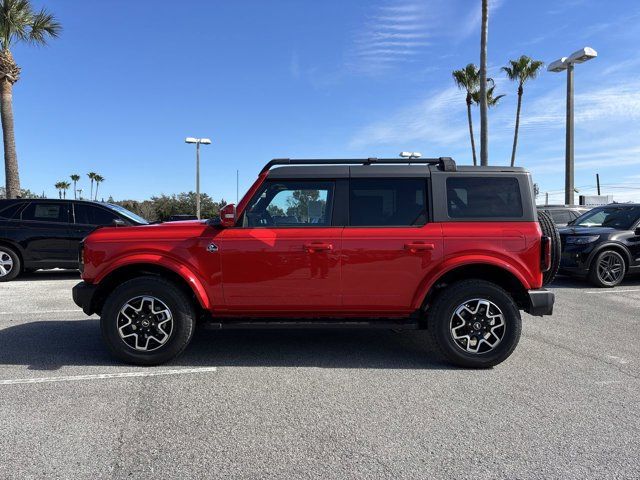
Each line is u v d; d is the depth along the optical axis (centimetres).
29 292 873
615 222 1002
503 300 443
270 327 459
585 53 1694
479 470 276
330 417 346
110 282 476
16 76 1711
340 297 454
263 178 466
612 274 930
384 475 271
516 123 3288
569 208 1334
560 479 267
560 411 356
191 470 276
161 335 452
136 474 271
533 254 446
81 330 594
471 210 458
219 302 457
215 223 476
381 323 460
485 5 1603
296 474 271
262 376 433
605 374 438
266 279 452
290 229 457
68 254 1000
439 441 310
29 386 405
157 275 468
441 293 452
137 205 4147
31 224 995
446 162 467
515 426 331
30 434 318
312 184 468
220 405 367
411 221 458
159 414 350
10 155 1716
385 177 464
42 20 1688
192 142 2619
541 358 485
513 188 461
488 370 450
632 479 266
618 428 328
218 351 510
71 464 281
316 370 450
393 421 339
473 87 3114
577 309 726
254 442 308
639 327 614
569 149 1800
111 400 376
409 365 465
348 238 450
